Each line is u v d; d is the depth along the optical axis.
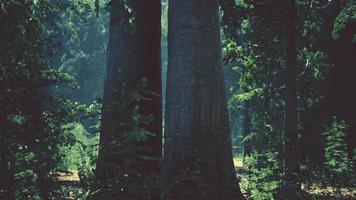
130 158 7.56
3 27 7.90
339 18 17.52
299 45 16.12
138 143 10.25
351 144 25.14
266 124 20.22
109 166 7.48
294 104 13.77
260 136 19.98
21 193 7.34
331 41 25.39
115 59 10.71
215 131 9.48
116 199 7.41
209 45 9.69
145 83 7.87
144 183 7.68
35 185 7.45
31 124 7.44
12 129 7.29
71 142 7.99
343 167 12.71
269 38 15.11
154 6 11.05
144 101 10.61
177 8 9.75
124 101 7.66
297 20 14.66
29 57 8.05
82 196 8.20
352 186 11.22
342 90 25.91
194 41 9.59
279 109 20.80
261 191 10.05
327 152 14.09
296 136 13.62
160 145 10.76
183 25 9.66
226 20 15.16
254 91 20.61
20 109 7.46
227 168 9.44
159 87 11.03
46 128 7.68
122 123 7.49
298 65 17.36
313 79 17.81
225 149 9.54
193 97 9.47
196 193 8.55
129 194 7.47
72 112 8.81
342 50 25.89
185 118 9.44
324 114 25.97
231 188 9.07
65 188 8.20
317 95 24.41
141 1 10.84
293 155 13.27
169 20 9.91
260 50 15.69
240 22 15.21
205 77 9.55
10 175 7.27
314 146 25.98
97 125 7.97
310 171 10.75
